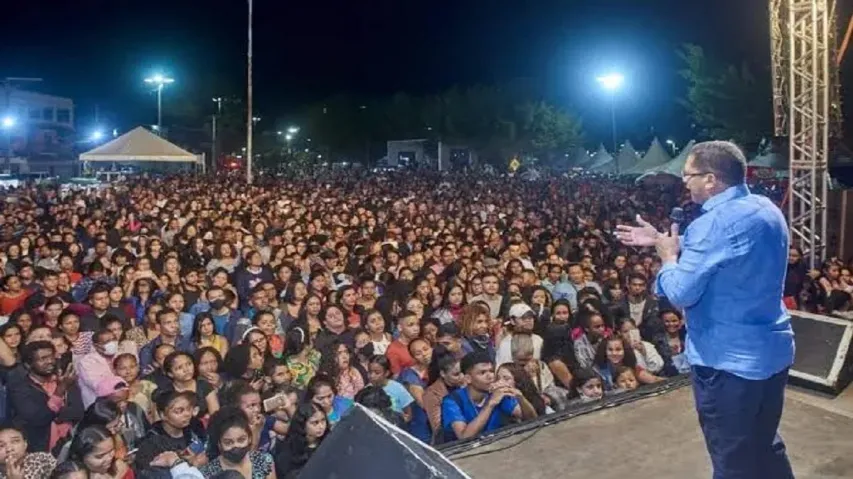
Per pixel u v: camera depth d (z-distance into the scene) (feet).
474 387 16.35
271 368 18.43
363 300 27.96
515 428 13.42
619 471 11.67
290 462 15.06
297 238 40.81
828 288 33.06
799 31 34.19
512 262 32.32
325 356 20.16
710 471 11.60
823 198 34.68
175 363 17.35
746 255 8.11
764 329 8.30
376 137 238.68
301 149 228.63
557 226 55.62
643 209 70.85
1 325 21.84
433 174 155.33
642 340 24.39
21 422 17.35
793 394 14.83
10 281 28.07
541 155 189.47
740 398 8.29
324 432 15.16
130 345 21.74
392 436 7.38
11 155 160.25
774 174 76.07
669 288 8.38
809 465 11.76
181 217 52.39
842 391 14.80
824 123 34.30
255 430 15.64
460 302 27.30
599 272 34.88
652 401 14.76
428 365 19.65
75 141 179.83
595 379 20.08
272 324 22.89
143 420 17.57
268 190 88.02
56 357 18.33
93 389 17.63
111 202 66.33
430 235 44.04
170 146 70.85
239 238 41.34
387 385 18.62
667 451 12.36
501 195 89.40
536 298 27.89
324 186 100.32
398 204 68.39
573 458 12.17
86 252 39.42
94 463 13.51
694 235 8.39
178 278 30.30
